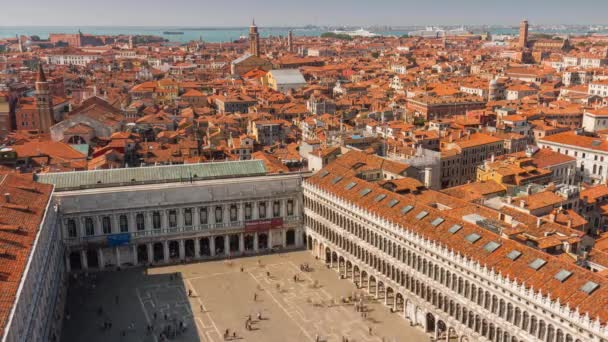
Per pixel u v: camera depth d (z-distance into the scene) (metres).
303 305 116.56
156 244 140.88
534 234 99.44
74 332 105.88
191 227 139.12
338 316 111.94
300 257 142.62
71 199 128.62
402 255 109.00
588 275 80.94
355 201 123.69
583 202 136.00
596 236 122.12
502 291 86.31
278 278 130.00
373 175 144.25
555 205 121.50
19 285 72.31
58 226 124.06
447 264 97.12
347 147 167.50
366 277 125.56
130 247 136.25
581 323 74.25
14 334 65.62
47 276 97.94
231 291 123.31
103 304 117.44
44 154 178.62
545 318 79.75
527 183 152.62
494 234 96.88
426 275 103.06
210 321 110.31
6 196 100.19
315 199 139.12
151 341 103.19
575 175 191.50
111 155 180.62
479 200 128.25
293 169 180.25
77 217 129.88
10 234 86.69
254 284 126.81
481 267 90.00
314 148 178.12
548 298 78.69
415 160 163.00
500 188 141.12
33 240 87.31
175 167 147.62
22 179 115.69
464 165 193.75
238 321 110.31
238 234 143.50
